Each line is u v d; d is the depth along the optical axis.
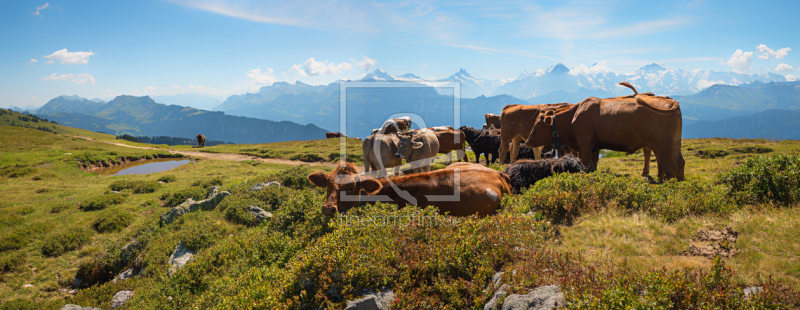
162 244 13.88
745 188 7.42
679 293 3.63
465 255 4.98
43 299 13.26
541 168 10.19
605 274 4.55
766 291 3.62
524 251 5.20
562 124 12.68
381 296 4.52
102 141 65.00
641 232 5.92
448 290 4.48
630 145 11.05
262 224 12.98
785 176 6.92
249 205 14.90
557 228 6.48
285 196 15.52
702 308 3.45
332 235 5.65
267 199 15.68
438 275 4.75
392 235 5.49
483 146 20.31
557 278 4.42
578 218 6.88
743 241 5.20
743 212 6.46
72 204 23.23
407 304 4.36
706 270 4.49
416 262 4.84
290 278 5.05
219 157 44.59
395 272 4.77
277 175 19.31
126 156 45.22
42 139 59.50
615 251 5.34
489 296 4.37
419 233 5.61
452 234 5.54
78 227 18.91
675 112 9.97
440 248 5.07
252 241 9.77
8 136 59.00
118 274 14.30
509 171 10.37
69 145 54.06
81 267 14.66
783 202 6.79
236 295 6.20
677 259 4.96
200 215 16.23
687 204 6.82
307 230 7.71
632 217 6.62
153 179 30.00
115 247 16.00
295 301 4.70
